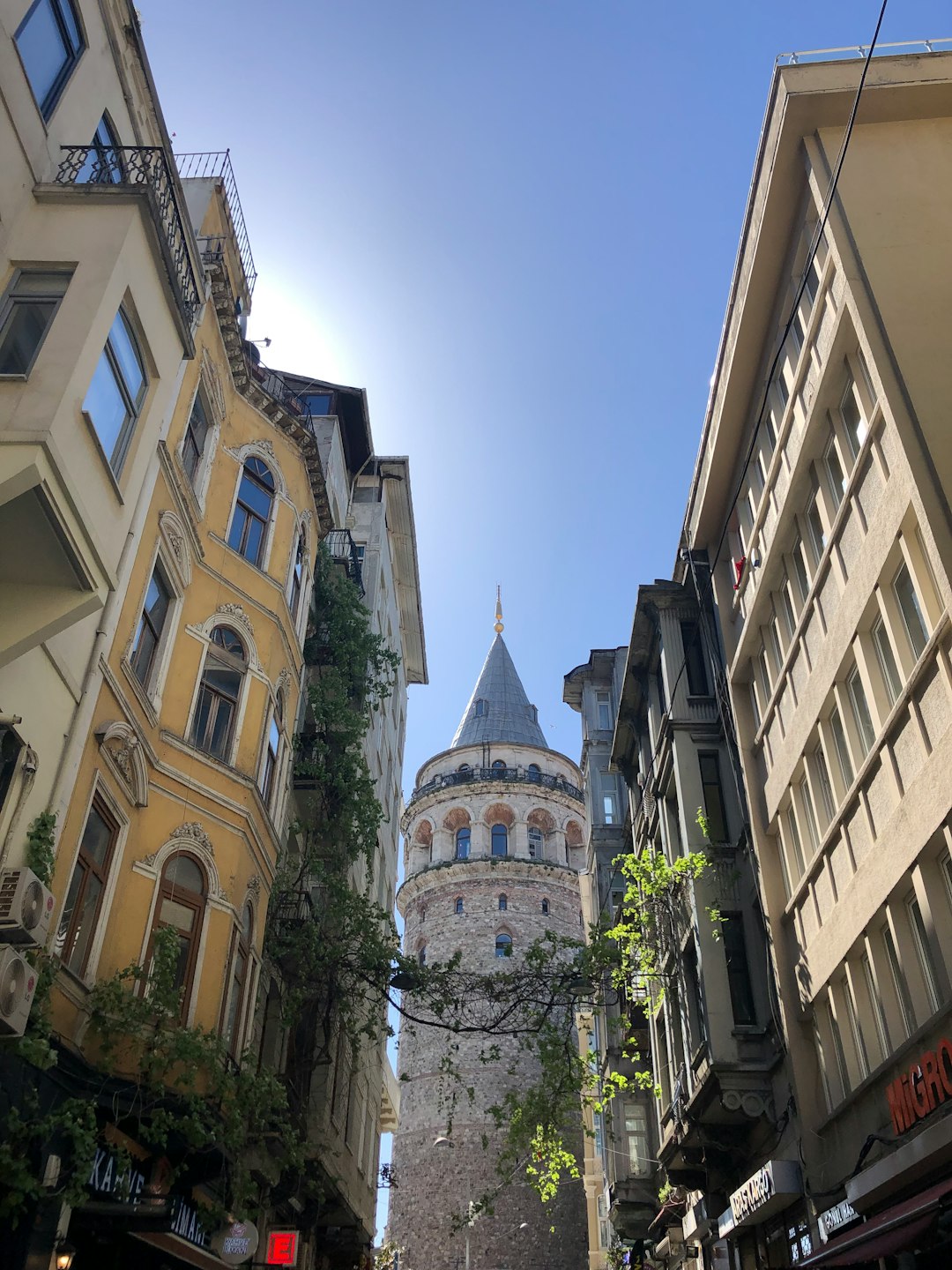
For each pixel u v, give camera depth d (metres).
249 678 17.64
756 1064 19.22
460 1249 47.56
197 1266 14.34
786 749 18.92
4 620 10.71
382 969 20.61
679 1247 26.84
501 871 59.81
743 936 20.83
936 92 16.72
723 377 21.16
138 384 13.02
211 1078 13.36
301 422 20.97
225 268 19.08
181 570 16.36
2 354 11.37
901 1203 12.87
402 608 45.16
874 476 14.77
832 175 16.34
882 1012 14.99
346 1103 26.30
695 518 23.83
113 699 13.67
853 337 15.55
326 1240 27.64
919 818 13.37
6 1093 10.15
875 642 15.18
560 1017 33.22
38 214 12.55
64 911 12.45
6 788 10.41
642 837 29.23
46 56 13.62
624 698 28.45
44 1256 10.95
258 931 17.19
